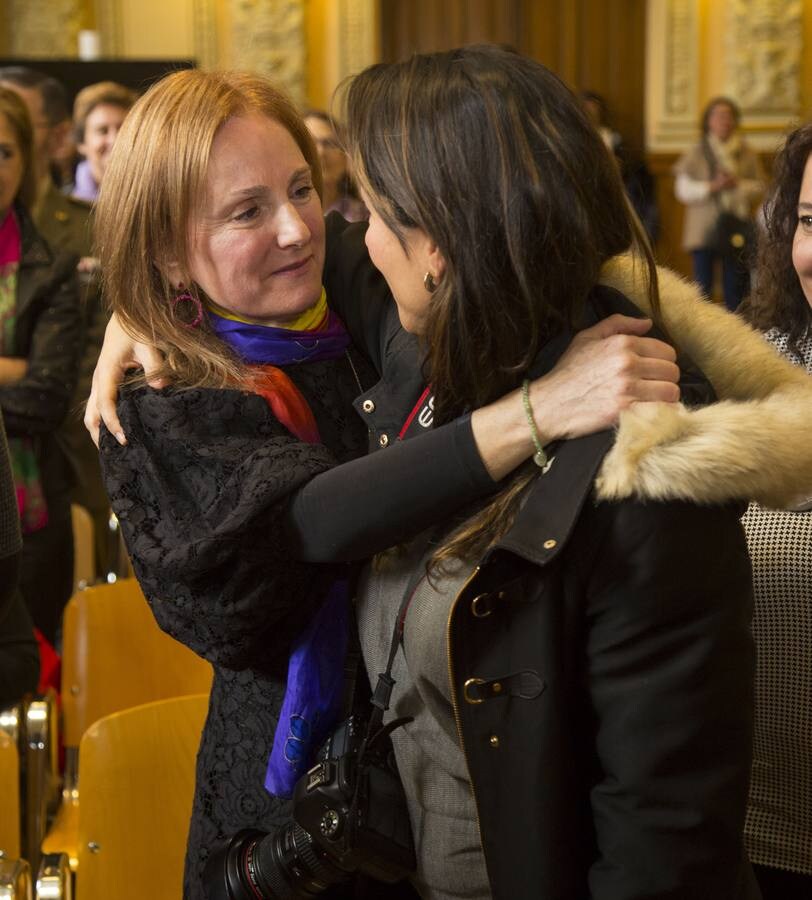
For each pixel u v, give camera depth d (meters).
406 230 1.07
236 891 1.24
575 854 1.08
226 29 9.72
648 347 1.06
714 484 0.99
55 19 9.39
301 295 1.29
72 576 3.04
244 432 1.26
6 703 2.04
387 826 1.18
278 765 1.28
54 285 2.87
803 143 1.61
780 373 1.14
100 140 4.15
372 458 1.13
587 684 1.06
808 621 1.46
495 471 1.07
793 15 9.73
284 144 1.26
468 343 1.05
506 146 1.01
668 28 9.81
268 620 1.22
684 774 1.02
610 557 1.02
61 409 2.85
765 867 1.52
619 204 1.06
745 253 1.83
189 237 1.25
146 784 1.89
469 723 1.07
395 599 1.20
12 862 1.50
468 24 10.04
